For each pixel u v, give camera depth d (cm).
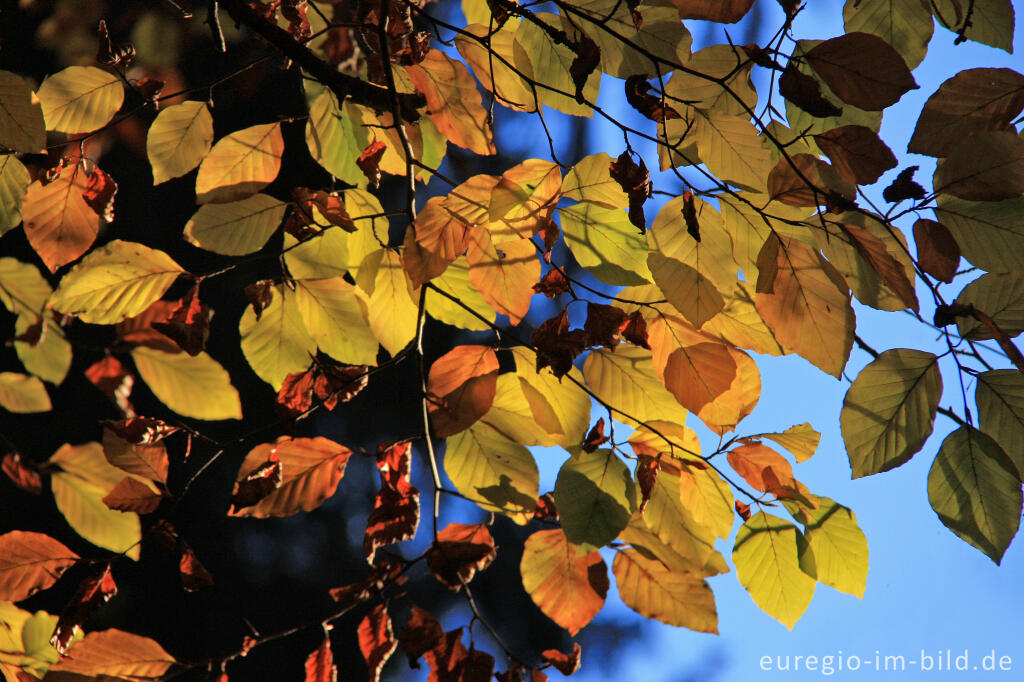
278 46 143
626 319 139
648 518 141
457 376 140
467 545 137
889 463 133
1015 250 133
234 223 143
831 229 136
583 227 141
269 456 140
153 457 141
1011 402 132
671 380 138
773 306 135
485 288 140
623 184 136
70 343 143
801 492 140
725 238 136
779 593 141
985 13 139
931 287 134
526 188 138
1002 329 133
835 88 134
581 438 140
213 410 142
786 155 133
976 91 133
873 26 141
